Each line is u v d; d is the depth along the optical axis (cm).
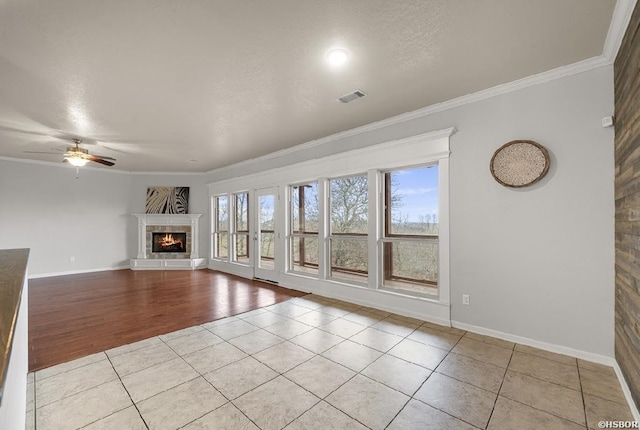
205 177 729
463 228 304
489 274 288
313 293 465
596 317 235
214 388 209
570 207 245
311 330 313
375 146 371
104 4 162
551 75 248
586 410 182
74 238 637
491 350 260
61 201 621
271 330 314
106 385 213
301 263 508
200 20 177
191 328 321
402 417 179
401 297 358
